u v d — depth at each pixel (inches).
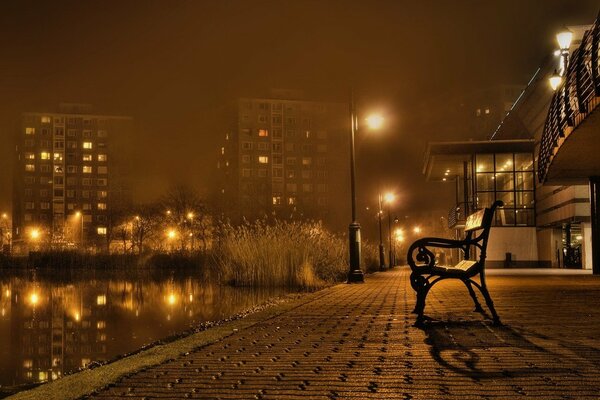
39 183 5068.9
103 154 5182.1
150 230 3385.8
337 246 1053.2
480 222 304.5
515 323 313.7
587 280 809.5
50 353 324.2
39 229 4692.4
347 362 208.5
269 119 4798.2
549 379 176.4
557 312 369.4
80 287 970.1
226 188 4768.7
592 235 1023.0
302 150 4842.5
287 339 269.6
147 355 227.1
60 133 5128.0
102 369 202.2
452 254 2438.5
